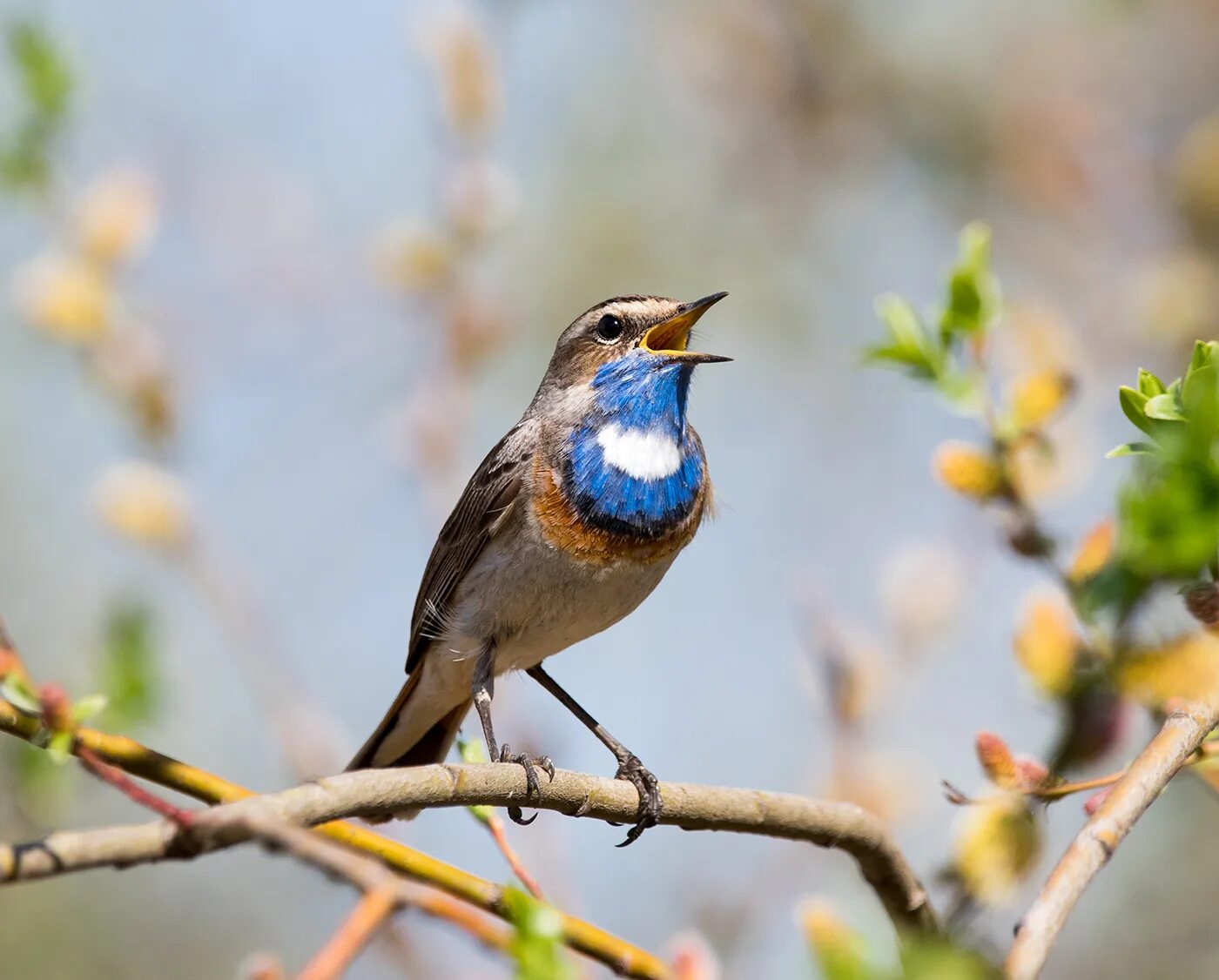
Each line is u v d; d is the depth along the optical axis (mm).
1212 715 6043
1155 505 5328
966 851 5910
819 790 10492
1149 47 17719
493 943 5070
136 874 15852
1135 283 16172
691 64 17891
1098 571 5707
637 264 17219
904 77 17922
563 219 17250
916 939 4926
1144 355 15977
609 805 7977
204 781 6344
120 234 11906
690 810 8023
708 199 17641
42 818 6840
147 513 11633
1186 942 13914
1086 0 17688
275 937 15844
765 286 17438
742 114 17891
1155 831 14289
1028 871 5891
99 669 6699
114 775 5473
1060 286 16906
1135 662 5547
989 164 17625
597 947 6625
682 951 6660
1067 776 5785
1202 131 16438
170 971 15500
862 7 18031
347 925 4906
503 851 7164
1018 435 6445
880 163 18203
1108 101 17578
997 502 6418
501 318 13047
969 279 6719
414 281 12742
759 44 17922
